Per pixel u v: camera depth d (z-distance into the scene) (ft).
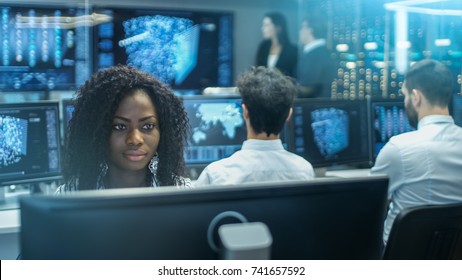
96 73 5.08
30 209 2.69
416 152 6.68
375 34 15.29
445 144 6.69
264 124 6.15
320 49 16.28
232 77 16.66
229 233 2.60
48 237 2.69
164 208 2.80
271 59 16.57
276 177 6.11
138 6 15.24
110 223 2.73
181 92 16.16
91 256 2.73
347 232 3.16
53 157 8.43
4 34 13.69
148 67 15.64
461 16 12.71
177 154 5.20
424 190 6.68
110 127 4.83
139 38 15.39
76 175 5.01
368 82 15.48
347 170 10.84
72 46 14.40
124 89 4.84
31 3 13.78
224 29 16.42
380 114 10.42
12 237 7.55
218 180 6.15
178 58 15.96
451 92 6.89
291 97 6.20
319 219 3.09
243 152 6.21
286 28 16.44
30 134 8.21
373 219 3.22
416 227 4.58
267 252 2.61
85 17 14.47
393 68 14.83
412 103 7.04
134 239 2.77
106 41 14.94
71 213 2.69
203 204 2.86
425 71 6.88
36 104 8.26
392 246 4.58
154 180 5.16
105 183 5.05
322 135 9.88
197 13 16.01
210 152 9.48
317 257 3.11
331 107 9.98
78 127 4.94
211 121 9.46
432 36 13.47
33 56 14.05
